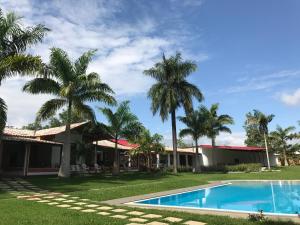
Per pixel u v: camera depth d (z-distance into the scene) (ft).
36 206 39.75
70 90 75.82
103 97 81.66
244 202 59.36
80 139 107.86
